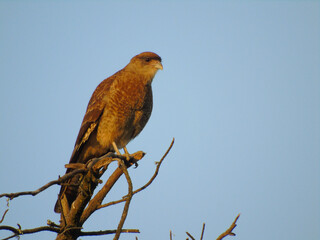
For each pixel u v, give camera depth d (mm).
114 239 6047
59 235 7414
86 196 7719
